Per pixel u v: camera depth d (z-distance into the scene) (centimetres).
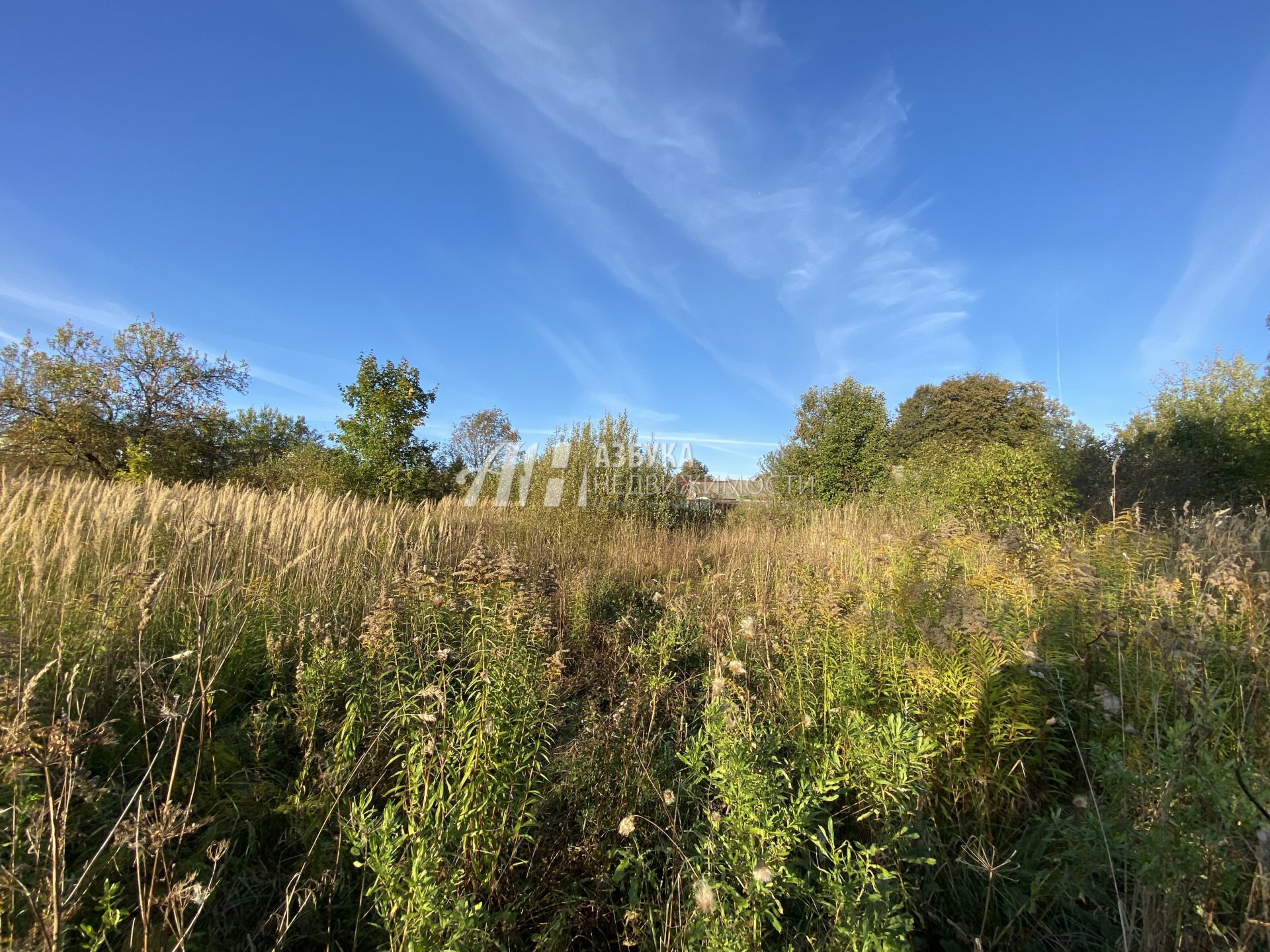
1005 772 251
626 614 532
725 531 1277
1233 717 217
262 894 214
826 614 337
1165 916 157
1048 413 2827
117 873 198
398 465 1454
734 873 169
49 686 262
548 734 256
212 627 335
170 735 277
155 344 2162
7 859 179
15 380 1955
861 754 218
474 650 282
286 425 3878
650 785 244
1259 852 146
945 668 270
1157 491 966
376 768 266
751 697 303
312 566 518
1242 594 296
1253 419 1295
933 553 419
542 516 1154
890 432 1788
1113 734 246
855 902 154
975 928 197
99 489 643
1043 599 360
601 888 213
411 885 160
